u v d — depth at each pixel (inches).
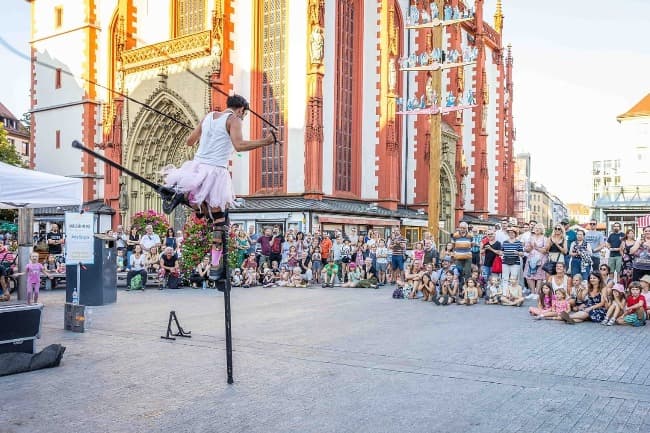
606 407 309.3
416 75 1859.0
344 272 1101.7
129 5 1740.9
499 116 2536.9
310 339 508.1
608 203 2144.4
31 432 270.8
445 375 378.3
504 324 597.6
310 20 1470.2
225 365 405.7
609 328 575.2
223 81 1519.4
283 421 285.6
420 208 1843.0
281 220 1395.2
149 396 328.8
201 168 261.6
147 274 1003.9
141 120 1678.2
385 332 546.0
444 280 780.0
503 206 2546.8
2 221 2059.5
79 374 379.6
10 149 2354.8
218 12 1524.4
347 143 1647.4
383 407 308.3
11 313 399.5
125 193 1715.1
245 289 986.1
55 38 1900.8
